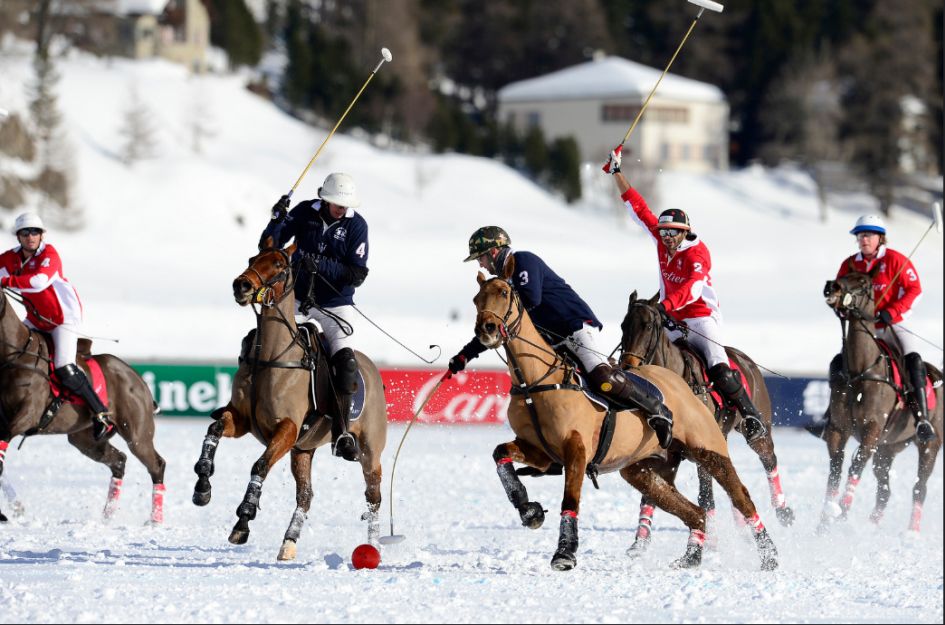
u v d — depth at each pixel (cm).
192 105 6506
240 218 4803
